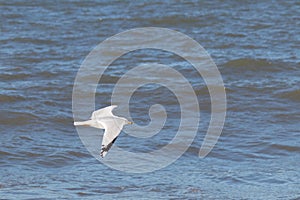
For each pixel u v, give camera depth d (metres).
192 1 65.56
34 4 63.84
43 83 44.06
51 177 30.91
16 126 37.47
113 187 29.83
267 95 42.56
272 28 57.12
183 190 29.53
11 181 30.34
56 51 50.91
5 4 63.44
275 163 32.94
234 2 65.12
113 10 62.22
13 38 53.81
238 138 36.25
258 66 47.50
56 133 36.75
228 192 29.42
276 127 37.97
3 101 40.72
